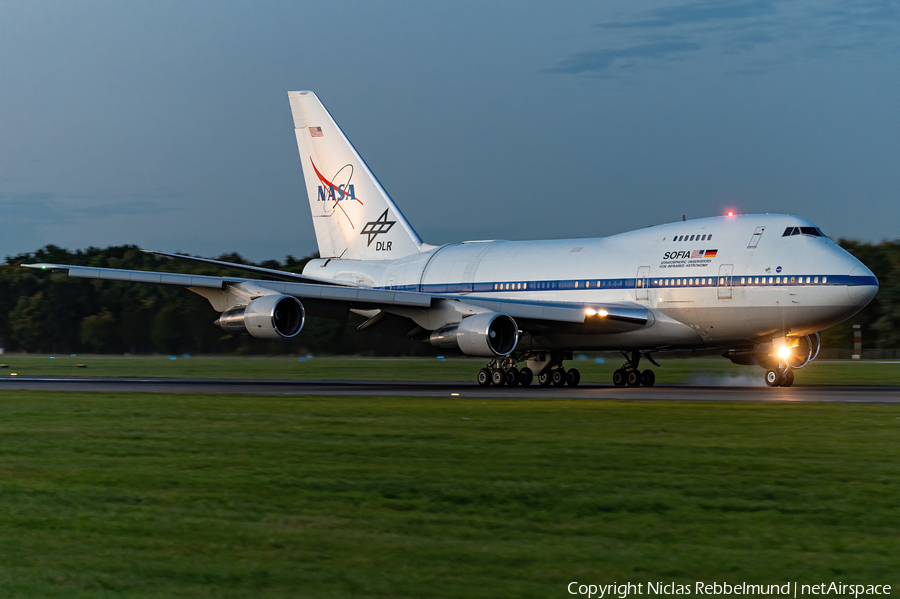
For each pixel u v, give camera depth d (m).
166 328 193.50
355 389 87.19
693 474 35.97
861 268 81.44
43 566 23.88
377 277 114.69
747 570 23.53
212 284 90.38
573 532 27.05
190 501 31.30
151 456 40.94
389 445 44.12
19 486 34.09
